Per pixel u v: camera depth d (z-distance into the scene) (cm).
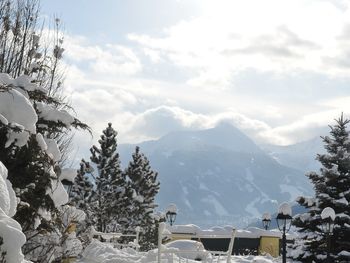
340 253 2280
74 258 902
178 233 2614
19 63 1018
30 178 641
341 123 2533
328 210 1825
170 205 2142
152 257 930
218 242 2747
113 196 3189
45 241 775
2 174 458
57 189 675
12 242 391
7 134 608
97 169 3244
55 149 704
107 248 1062
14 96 614
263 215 2975
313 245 2375
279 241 2908
